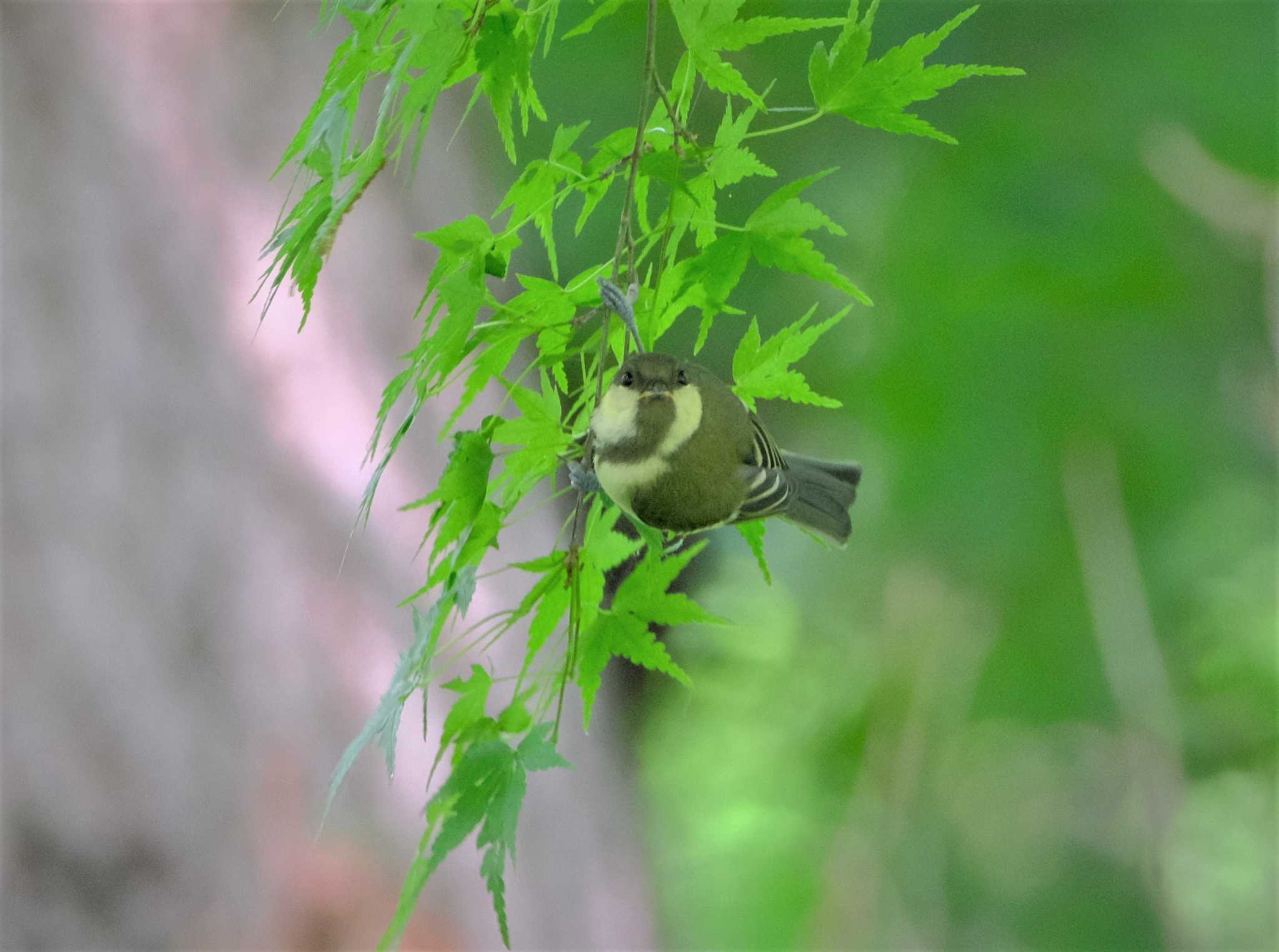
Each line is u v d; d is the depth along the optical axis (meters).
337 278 10.62
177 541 9.80
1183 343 12.80
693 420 6.22
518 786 4.45
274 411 10.25
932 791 15.27
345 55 4.33
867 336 12.54
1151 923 15.03
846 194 13.27
